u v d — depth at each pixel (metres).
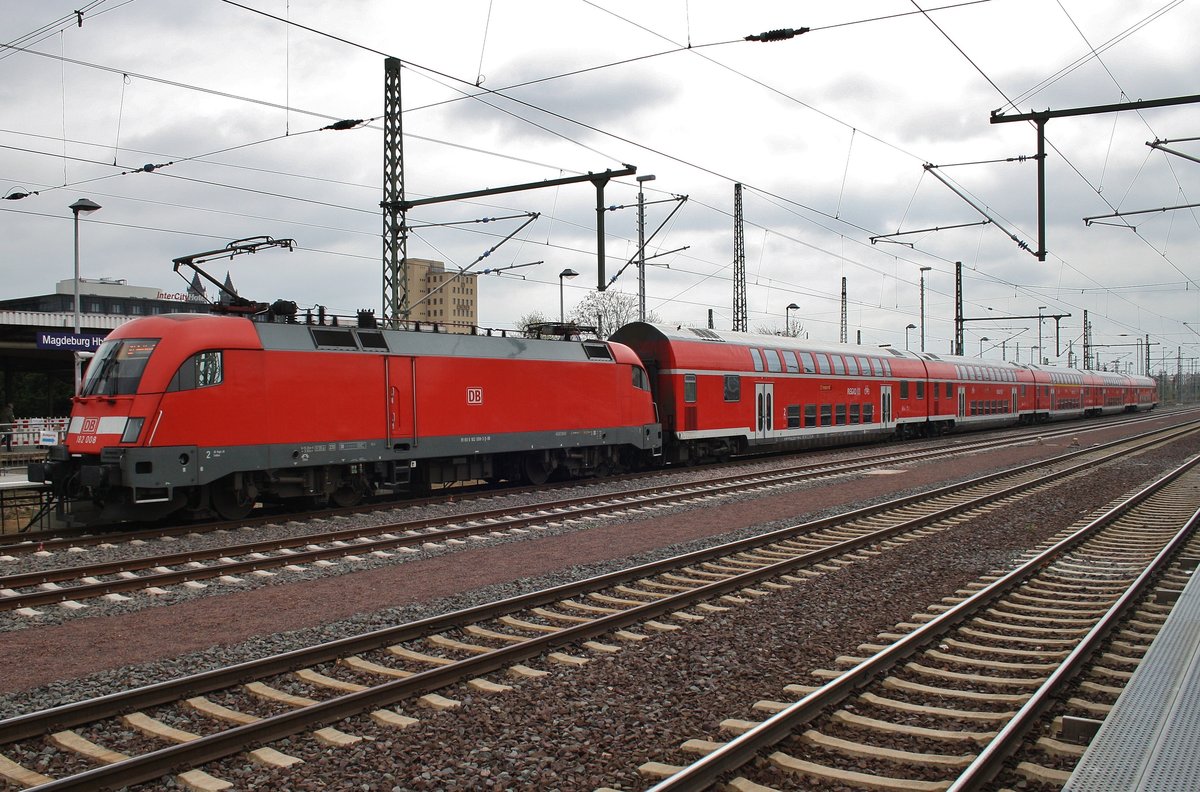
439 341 19.92
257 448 16.33
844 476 25.02
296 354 17.05
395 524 15.57
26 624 9.53
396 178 22.45
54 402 56.88
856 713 6.88
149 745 6.22
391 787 5.61
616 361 24.53
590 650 8.51
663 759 6.02
